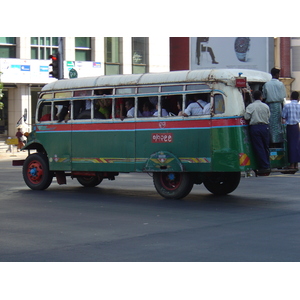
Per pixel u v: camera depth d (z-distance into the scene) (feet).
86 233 30.94
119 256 25.25
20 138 129.29
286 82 166.30
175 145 43.24
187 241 28.37
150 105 44.93
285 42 165.07
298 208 39.58
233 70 41.60
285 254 25.20
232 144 40.75
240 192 49.47
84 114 48.60
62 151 50.03
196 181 45.68
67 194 49.21
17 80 137.69
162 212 38.24
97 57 144.77
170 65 156.35
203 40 115.03
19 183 59.88
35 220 35.50
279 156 43.21
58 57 84.89
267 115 41.19
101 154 47.42
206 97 42.29
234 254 25.30
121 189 52.85
